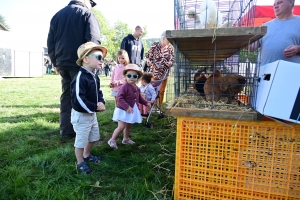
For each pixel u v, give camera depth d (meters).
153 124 4.23
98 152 2.91
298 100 1.35
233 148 1.70
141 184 2.15
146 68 5.83
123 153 2.95
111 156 2.79
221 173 1.76
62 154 2.77
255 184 1.70
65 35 3.13
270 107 1.41
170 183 2.18
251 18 1.90
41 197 1.96
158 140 3.45
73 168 2.45
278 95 1.39
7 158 2.73
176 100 1.97
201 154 1.78
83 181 2.23
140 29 5.18
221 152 1.74
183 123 1.79
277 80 1.39
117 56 4.45
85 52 2.42
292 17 2.46
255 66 1.74
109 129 3.99
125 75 3.20
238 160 1.71
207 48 2.14
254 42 1.82
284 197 1.65
